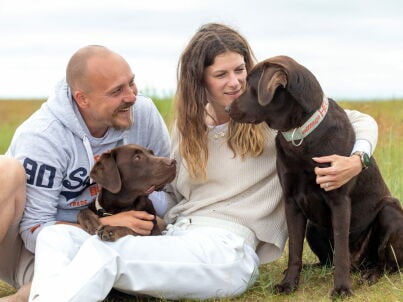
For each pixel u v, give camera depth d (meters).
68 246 4.58
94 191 5.33
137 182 5.16
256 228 5.32
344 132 4.84
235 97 5.20
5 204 4.72
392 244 5.22
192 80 5.32
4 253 5.17
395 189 7.48
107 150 5.32
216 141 5.40
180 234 5.16
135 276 4.55
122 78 5.03
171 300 4.86
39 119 5.09
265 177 5.38
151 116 5.56
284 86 4.55
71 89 5.11
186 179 5.54
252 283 5.09
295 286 5.05
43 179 4.97
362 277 5.25
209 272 4.78
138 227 4.99
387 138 8.87
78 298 4.20
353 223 5.29
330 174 4.65
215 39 5.20
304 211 5.11
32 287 4.37
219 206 5.39
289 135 4.78
